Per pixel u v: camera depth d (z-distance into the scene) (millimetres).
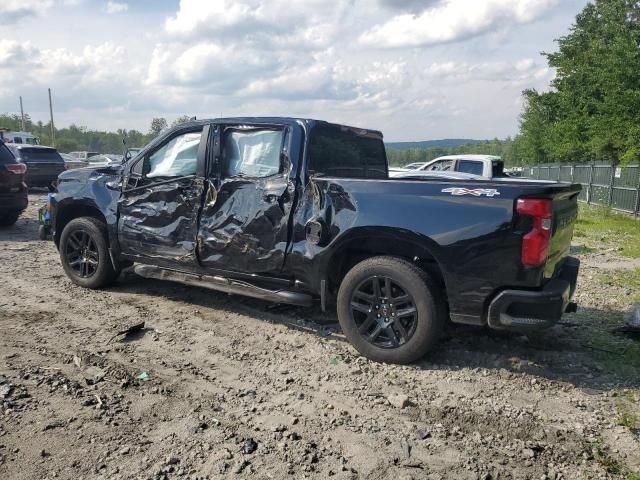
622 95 18312
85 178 6137
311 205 4629
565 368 4340
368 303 4445
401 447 3186
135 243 5684
